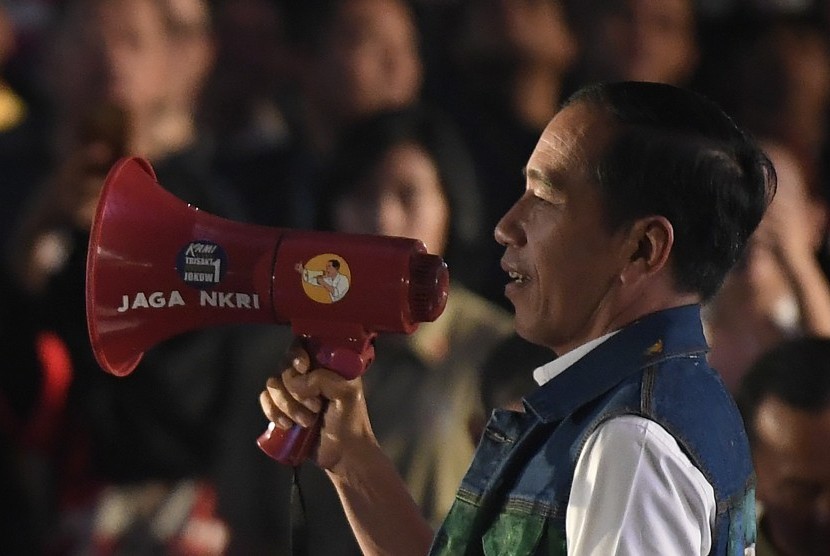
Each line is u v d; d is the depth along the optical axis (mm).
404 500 6516
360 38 14477
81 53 14039
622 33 15391
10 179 14367
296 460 6383
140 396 10953
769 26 15703
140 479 10969
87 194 11641
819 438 7773
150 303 6207
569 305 5723
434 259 6047
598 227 5617
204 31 14883
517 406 9336
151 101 14266
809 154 15297
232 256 6125
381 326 6074
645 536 5230
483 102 14906
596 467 5371
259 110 15297
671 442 5383
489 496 5723
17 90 15492
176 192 12375
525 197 5836
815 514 7883
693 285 5715
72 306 11055
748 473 5812
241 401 11023
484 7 15141
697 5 16000
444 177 11398
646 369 5578
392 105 14508
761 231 11164
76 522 10883
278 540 10773
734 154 5652
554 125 5766
